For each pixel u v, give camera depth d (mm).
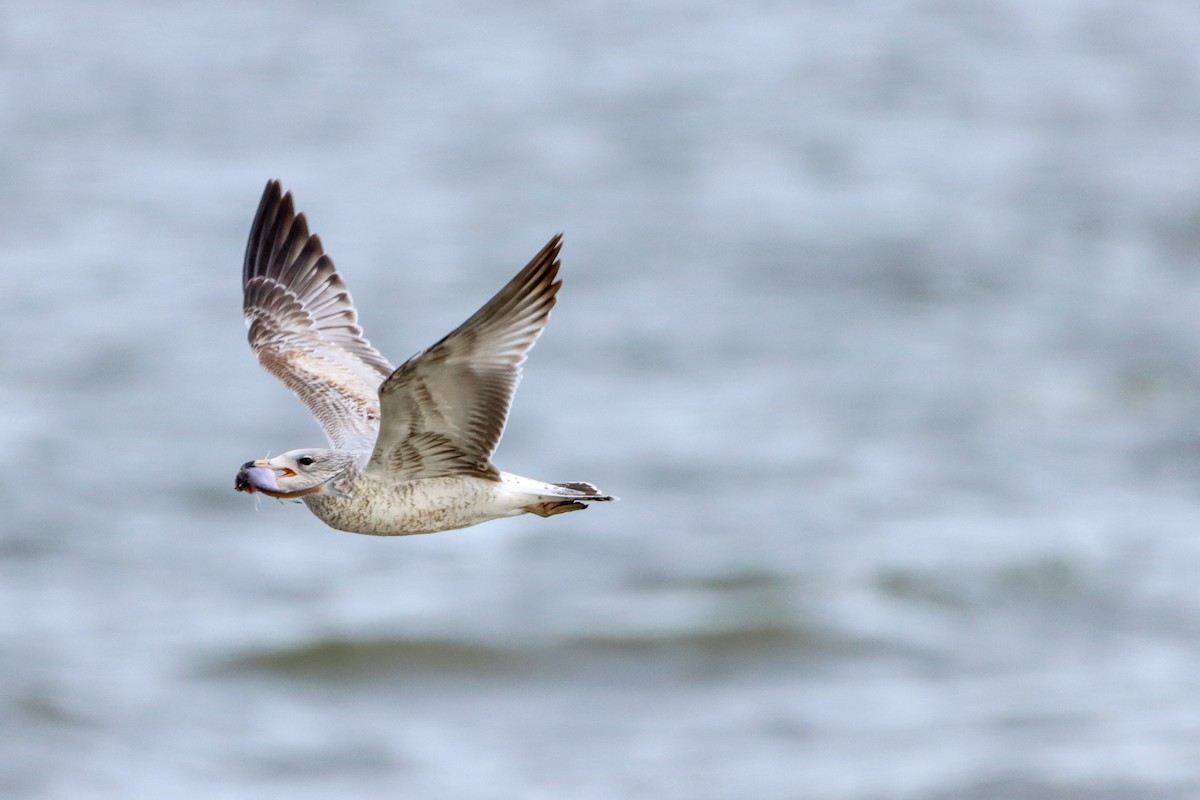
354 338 11359
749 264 44125
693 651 24828
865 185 51906
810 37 73500
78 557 27641
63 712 22391
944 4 78938
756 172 53438
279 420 33750
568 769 21141
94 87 65688
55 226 48188
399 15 79812
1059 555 27250
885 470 31078
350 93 65375
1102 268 43625
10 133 58719
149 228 48094
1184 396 34594
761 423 33250
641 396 34656
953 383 35531
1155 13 77500
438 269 43406
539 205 49938
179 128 59812
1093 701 22344
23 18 78875
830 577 26547
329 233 46875
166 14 80312
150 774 20891
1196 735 20828
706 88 65000
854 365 36812
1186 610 25375
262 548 28328
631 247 45562
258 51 72438
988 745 20844
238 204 50562
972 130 58844
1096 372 36031
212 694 23312
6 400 34625
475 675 24281
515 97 64312
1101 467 31250
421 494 9555
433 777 20953
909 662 24328
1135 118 60156
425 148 56969
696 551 27906
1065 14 77375
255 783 20844
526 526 29266
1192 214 48031
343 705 23266
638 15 79188
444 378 9086
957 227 47000
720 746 21656
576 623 25531
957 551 27453
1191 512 29094
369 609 25859
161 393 35094
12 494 29672
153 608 25797
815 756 21016
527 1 82312
